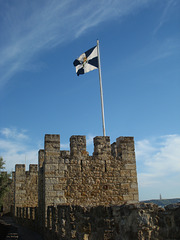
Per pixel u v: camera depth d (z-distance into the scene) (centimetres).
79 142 1788
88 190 1722
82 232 869
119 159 1841
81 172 1738
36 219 1992
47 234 1527
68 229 1048
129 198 1786
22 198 2784
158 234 593
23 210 2428
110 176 1789
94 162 1783
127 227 649
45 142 1720
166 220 580
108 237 724
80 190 1706
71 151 1764
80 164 1750
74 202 1678
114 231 713
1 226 1953
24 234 1878
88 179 1739
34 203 2811
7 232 1838
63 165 1714
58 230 1223
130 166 1845
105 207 756
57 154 1720
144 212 613
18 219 2638
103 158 1808
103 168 1789
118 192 1777
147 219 607
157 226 601
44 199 1675
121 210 681
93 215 830
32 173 2870
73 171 1725
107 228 732
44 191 1683
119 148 1888
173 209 562
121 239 674
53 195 1655
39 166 2189
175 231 552
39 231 1866
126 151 1867
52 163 1697
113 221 720
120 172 1816
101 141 1836
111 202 1745
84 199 1700
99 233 772
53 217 1361
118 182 1794
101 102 2088
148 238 595
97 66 2220
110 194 1758
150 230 602
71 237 980
